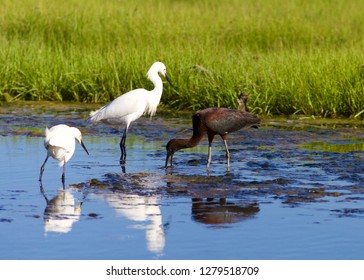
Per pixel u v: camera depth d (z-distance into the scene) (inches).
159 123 706.2
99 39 984.9
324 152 574.9
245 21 1061.1
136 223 402.3
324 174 503.8
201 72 775.7
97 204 437.4
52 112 762.8
